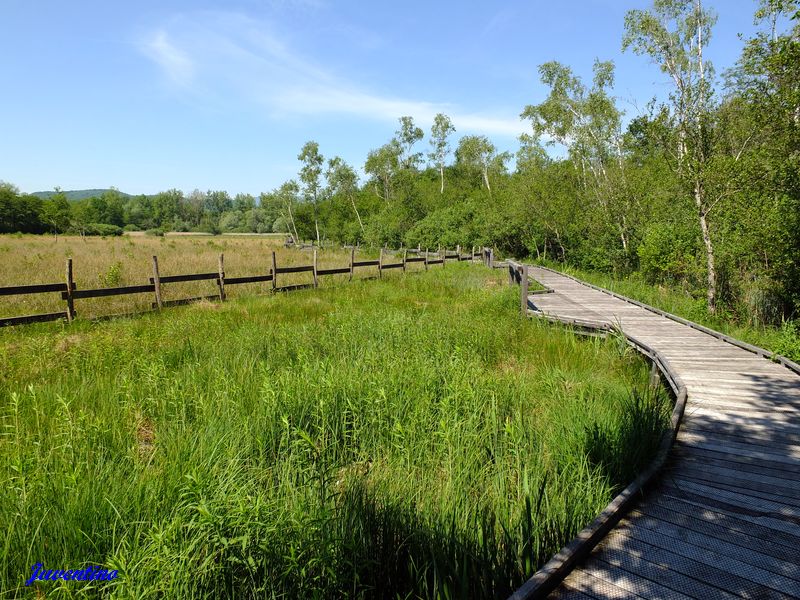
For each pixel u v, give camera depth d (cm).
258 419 464
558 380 630
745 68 1150
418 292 1596
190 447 404
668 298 1557
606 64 2306
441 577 280
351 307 1220
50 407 516
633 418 445
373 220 4659
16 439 419
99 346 742
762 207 1226
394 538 318
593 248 2505
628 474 388
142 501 328
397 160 6019
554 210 2888
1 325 915
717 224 1441
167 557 255
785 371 686
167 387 562
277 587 265
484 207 3828
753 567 278
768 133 1187
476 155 5200
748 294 1292
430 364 673
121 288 1109
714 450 438
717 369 697
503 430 483
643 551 294
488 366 766
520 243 3566
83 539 296
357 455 451
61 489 330
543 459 425
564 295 1510
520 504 343
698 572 274
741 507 344
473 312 1173
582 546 285
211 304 1268
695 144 1348
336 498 346
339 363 685
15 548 284
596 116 2397
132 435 466
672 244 1720
